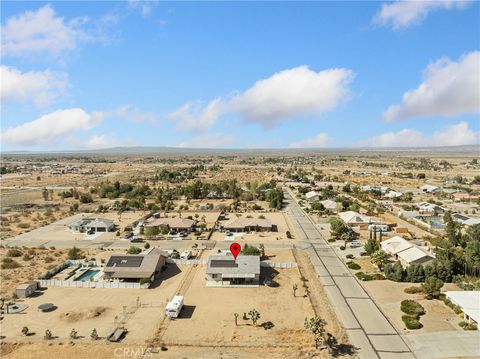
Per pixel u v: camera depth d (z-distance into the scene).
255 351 58.53
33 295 79.56
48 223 146.38
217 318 69.06
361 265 97.00
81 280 88.50
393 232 129.75
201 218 152.12
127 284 83.38
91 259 103.38
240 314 70.56
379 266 93.12
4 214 162.88
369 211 156.75
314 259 102.31
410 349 58.62
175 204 183.88
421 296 77.44
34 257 105.44
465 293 72.31
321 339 59.22
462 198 197.25
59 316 70.19
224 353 58.00
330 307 73.00
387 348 58.88
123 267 88.25
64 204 186.25
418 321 66.75
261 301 76.06
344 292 80.19
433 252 105.94
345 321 67.44
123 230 134.38
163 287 83.56
